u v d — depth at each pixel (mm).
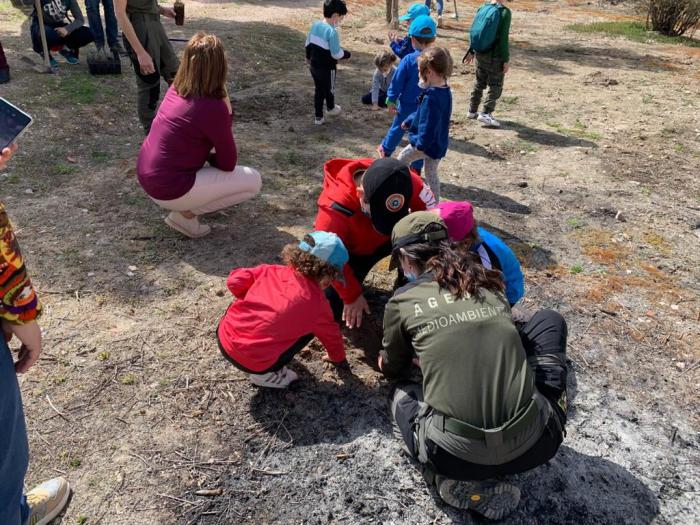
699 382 3432
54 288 3816
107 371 3244
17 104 6551
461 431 2285
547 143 6953
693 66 11125
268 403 3137
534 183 5859
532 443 2324
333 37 6832
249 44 10391
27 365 1966
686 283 4336
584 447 3002
